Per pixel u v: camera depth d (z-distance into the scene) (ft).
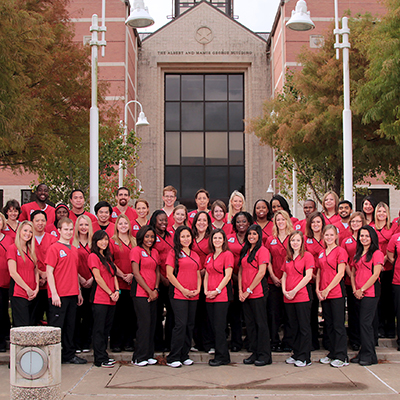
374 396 17.61
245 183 99.66
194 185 100.22
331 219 25.62
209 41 99.25
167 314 23.70
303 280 21.54
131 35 91.35
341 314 21.74
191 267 21.90
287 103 50.49
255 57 99.40
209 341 23.17
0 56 32.76
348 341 24.75
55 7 47.50
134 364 21.66
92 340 22.70
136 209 24.90
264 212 24.66
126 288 23.09
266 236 24.50
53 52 44.21
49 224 25.86
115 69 84.94
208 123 101.24
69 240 22.79
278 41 89.30
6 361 21.99
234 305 23.45
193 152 100.83
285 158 57.06
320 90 43.68
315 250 23.26
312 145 44.68
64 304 21.30
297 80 44.70
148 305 21.68
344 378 19.66
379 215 24.80
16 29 34.78
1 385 18.83
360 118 40.37
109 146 56.29
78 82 46.73
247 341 23.81
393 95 32.63
